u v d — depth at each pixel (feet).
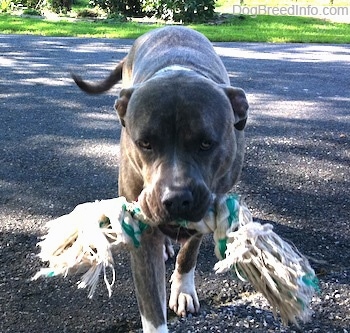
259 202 3.60
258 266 2.03
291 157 4.34
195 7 13.07
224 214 2.16
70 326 2.47
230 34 10.69
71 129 4.91
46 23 12.23
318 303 2.58
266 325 2.45
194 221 2.11
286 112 5.54
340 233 3.24
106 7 14.49
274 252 2.05
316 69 7.70
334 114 5.51
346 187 3.84
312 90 6.51
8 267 2.85
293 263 2.03
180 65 2.77
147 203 2.17
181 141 2.21
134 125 2.28
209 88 2.33
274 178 3.95
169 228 2.23
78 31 10.93
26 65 7.63
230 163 2.43
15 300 2.61
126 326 2.48
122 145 2.61
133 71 3.43
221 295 2.68
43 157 4.25
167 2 13.28
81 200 3.59
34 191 3.70
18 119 5.17
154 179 2.18
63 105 5.65
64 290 2.69
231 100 2.49
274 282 2.04
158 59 2.94
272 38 10.33
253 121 5.22
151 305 2.32
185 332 2.43
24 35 10.50
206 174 2.26
